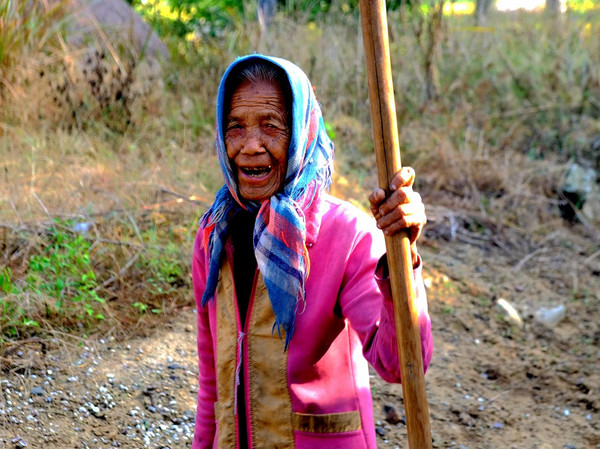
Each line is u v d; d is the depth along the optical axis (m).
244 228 1.87
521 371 3.70
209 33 7.18
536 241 4.80
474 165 5.33
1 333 3.29
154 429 2.98
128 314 3.57
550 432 3.31
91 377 3.15
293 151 1.69
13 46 5.13
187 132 5.24
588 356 3.82
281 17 6.84
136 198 4.31
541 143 5.93
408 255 1.56
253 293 1.77
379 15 1.57
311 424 1.73
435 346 3.79
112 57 5.82
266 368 1.75
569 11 7.34
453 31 6.94
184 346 3.44
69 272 3.69
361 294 1.67
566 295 4.31
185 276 3.85
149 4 8.05
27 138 4.63
